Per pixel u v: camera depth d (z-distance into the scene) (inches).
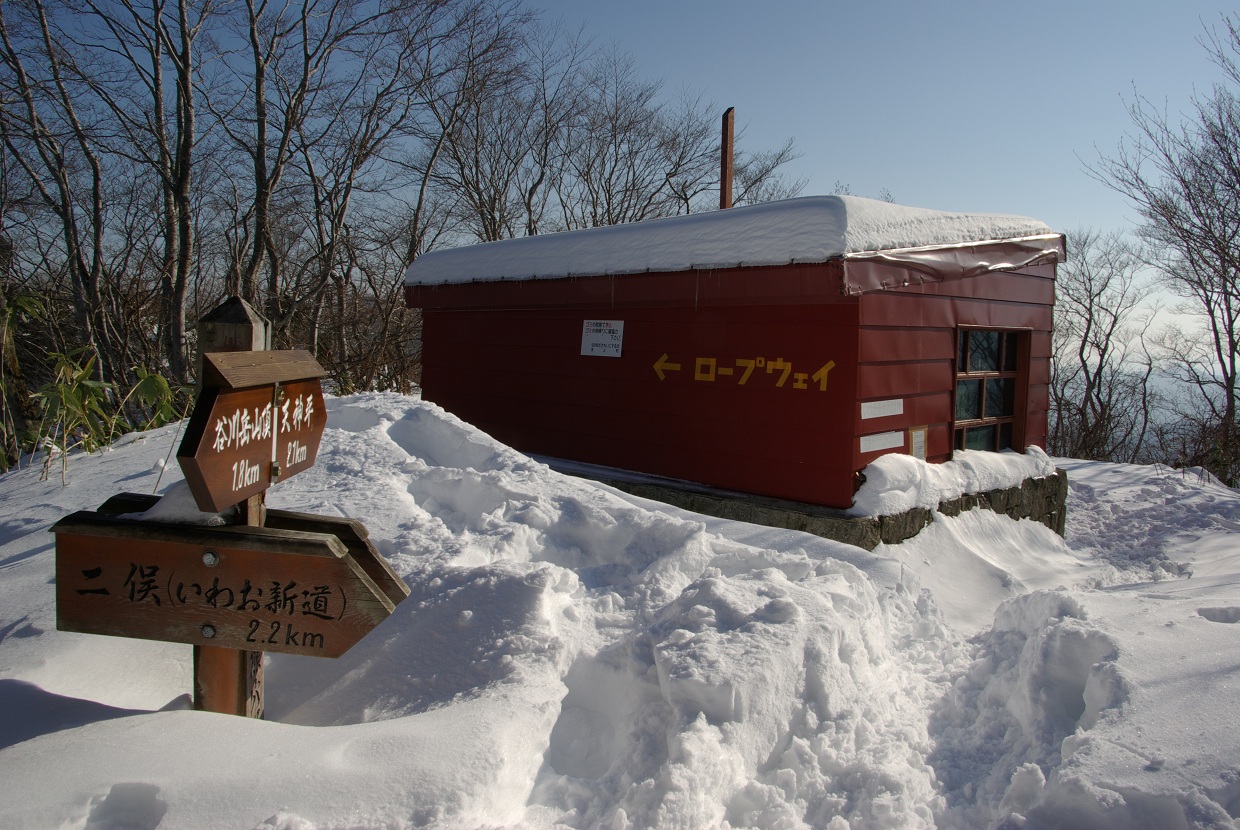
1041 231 266.2
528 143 872.9
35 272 568.1
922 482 217.8
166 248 509.7
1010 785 84.4
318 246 648.4
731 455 233.3
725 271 219.5
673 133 925.8
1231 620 111.8
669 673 91.3
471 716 84.5
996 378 268.7
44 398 239.8
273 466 91.7
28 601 122.6
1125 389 925.2
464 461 184.4
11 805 69.1
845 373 206.5
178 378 479.2
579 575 133.0
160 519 85.5
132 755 76.7
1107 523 300.5
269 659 112.3
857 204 199.6
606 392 267.4
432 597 111.8
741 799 83.7
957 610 190.7
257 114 543.8
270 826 66.6
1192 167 575.5
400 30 600.1
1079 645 102.1
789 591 113.3
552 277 269.7
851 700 99.3
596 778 88.7
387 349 620.4
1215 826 68.6
